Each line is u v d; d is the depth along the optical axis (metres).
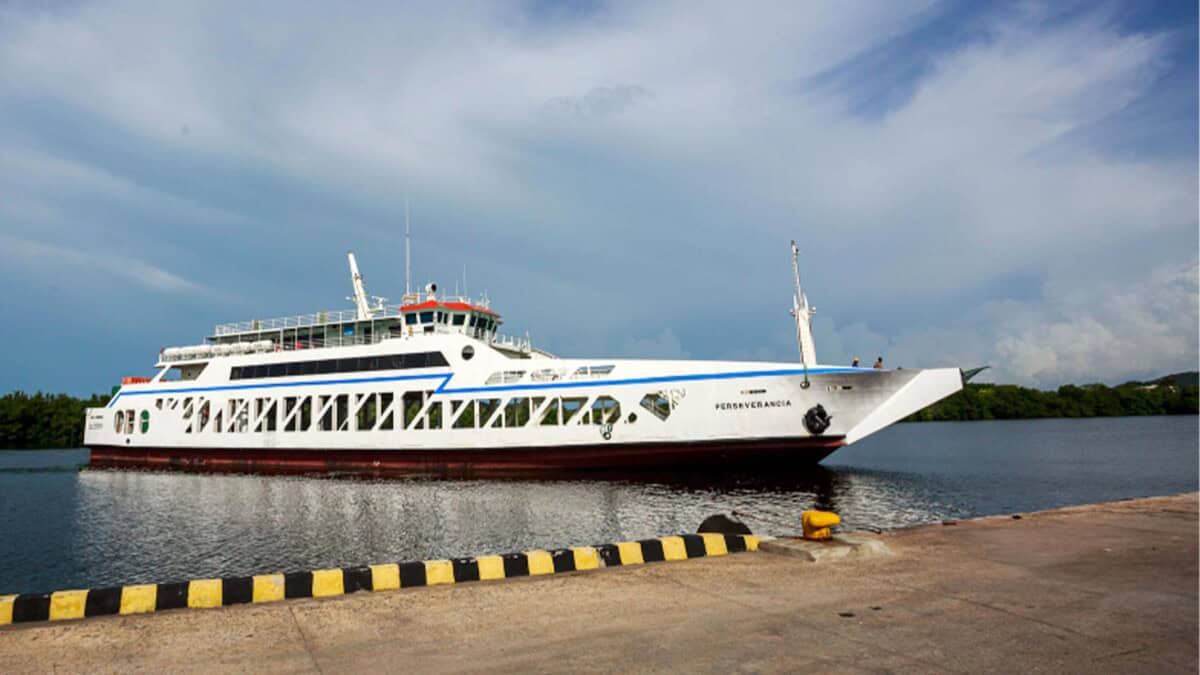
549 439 41.78
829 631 7.80
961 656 6.95
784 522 29.11
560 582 10.44
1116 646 7.16
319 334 55.25
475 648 7.58
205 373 55.28
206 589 9.64
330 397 49.53
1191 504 16.94
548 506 33.12
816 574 10.46
